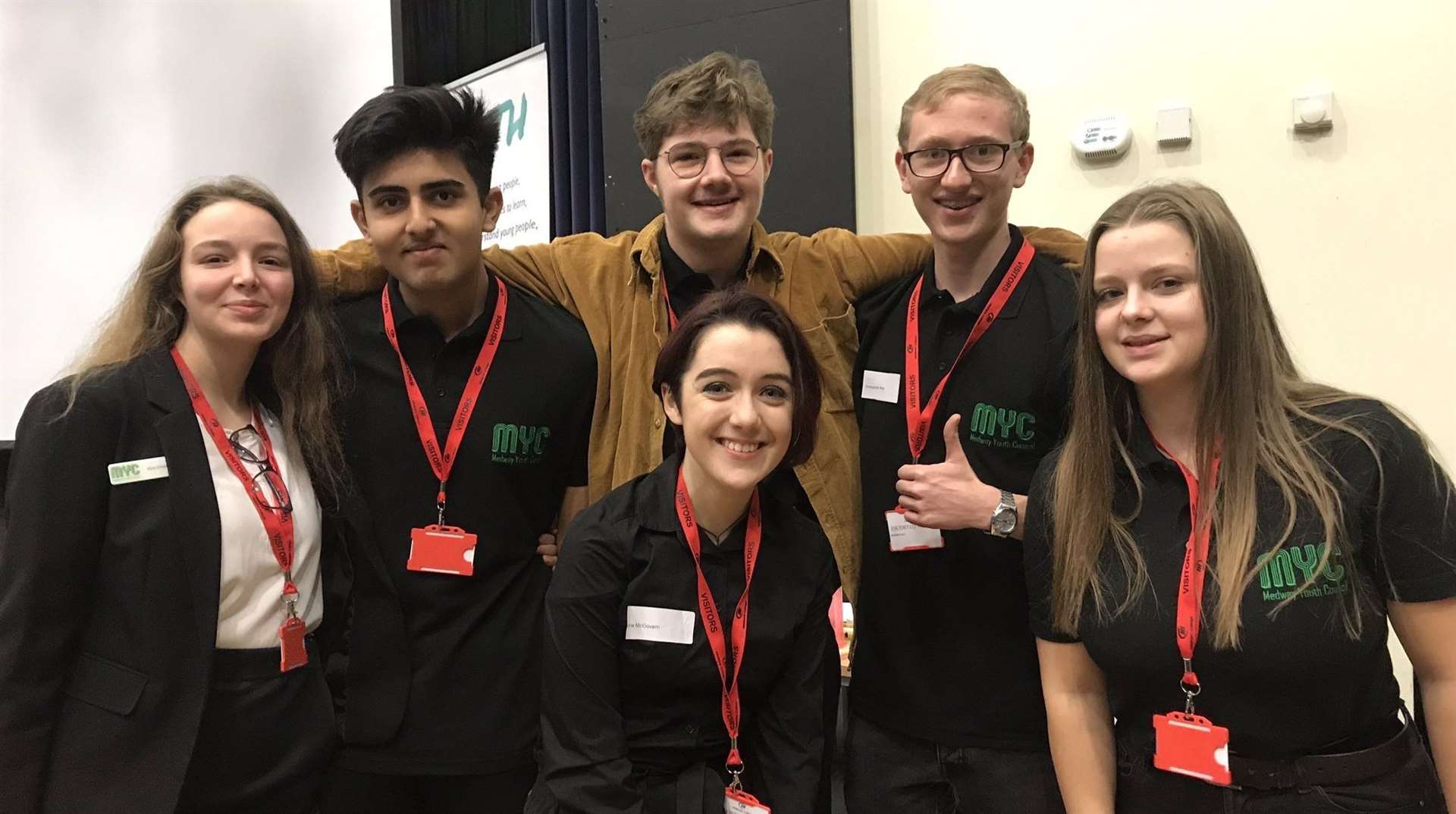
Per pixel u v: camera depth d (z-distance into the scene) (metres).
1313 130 2.33
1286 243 2.39
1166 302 1.26
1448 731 1.18
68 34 3.59
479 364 1.73
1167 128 2.46
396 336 1.72
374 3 3.50
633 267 1.87
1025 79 2.65
